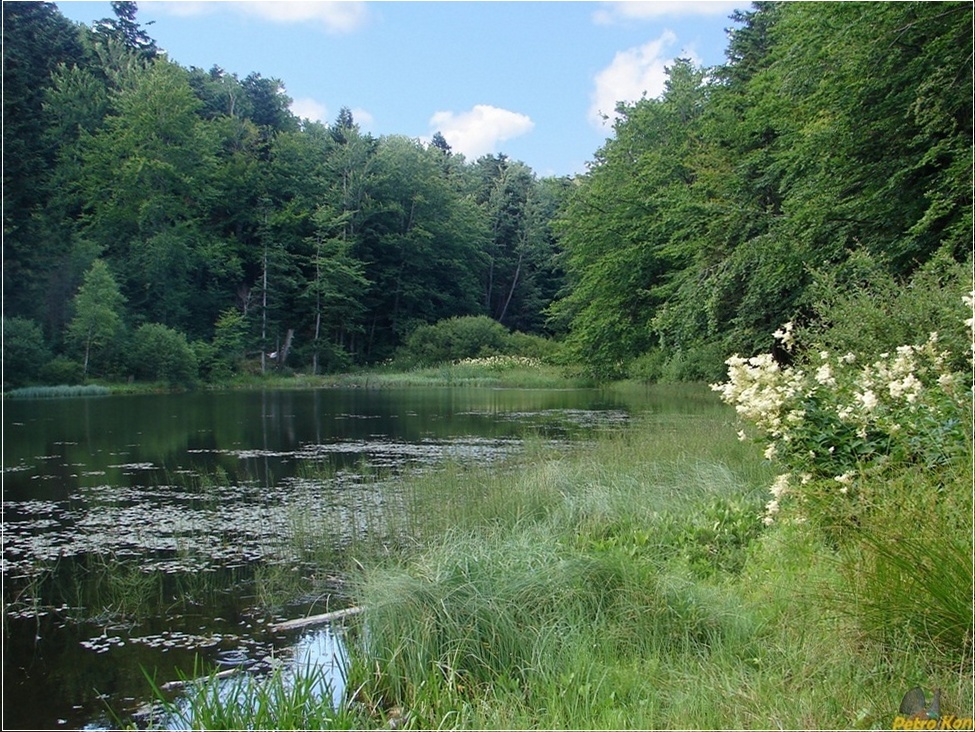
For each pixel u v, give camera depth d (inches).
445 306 2726.4
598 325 1224.8
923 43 485.1
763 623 169.6
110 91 2178.9
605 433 620.7
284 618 223.0
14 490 413.7
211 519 344.5
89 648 202.1
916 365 246.7
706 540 253.0
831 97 540.1
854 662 139.7
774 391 224.4
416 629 176.1
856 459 203.0
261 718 144.3
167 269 1847.9
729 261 722.8
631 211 1213.1
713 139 976.3
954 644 137.0
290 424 786.8
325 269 2225.6
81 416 879.7
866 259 437.7
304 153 2445.9
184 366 1565.0
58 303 1507.1
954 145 464.4
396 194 2659.9
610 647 166.4
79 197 1873.8
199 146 2003.0
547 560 202.2
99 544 303.0
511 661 169.0
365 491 406.0
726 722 128.0
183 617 224.4
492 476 381.4
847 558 158.6
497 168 3659.0
